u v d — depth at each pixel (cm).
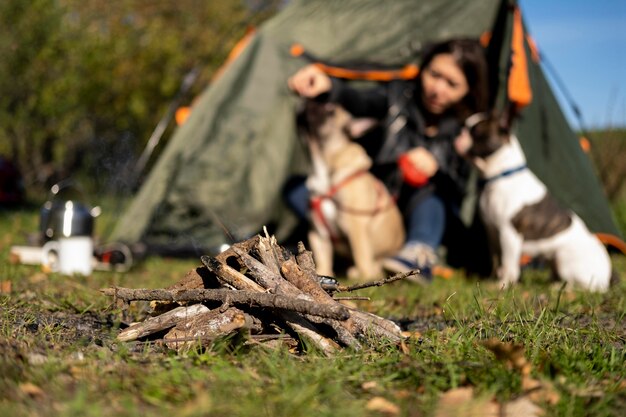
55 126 1427
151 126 1544
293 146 727
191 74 802
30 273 550
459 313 391
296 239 752
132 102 1501
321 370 247
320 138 644
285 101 724
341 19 736
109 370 247
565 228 584
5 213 1080
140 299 297
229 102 730
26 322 329
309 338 285
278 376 243
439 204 656
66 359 257
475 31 720
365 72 703
